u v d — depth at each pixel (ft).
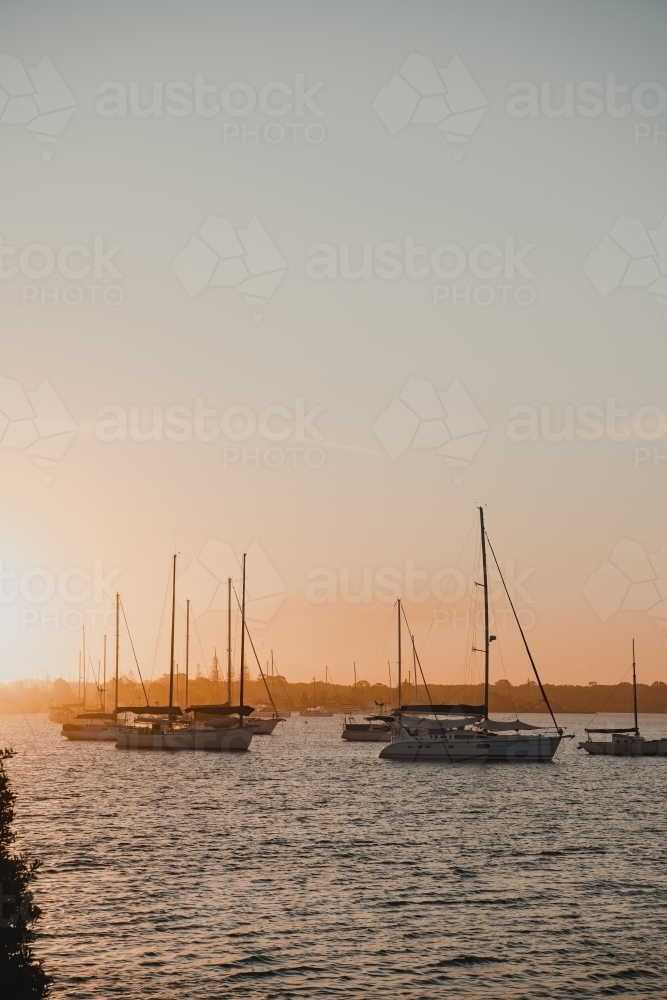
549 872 115.03
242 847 132.67
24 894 62.28
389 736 431.84
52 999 71.72
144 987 74.54
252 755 332.60
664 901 100.07
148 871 114.83
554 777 249.96
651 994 73.92
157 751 341.41
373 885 107.34
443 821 161.68
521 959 81.41
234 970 78.33
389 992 74.02
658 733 557.74
